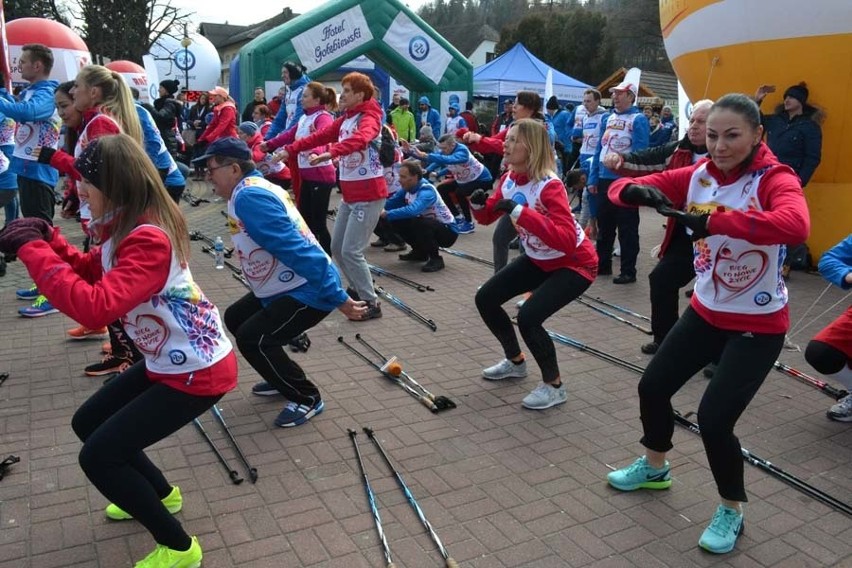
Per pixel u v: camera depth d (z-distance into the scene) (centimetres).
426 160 978
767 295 289
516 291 461
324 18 1606
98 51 3459
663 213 271
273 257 380
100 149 245
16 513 318
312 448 387
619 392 477
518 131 419
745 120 271
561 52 3972
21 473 351
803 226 250
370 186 588
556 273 434
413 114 1797
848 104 737
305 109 741
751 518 332
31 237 234
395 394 464
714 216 258
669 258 510
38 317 596
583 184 920
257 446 388
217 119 1076
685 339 313
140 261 240
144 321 258
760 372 292
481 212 465
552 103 1677
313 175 744
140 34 3478
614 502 342
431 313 649
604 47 3947
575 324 629
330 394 460
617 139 740
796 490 359
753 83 791
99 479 253
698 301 309
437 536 310
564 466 376
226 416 424
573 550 304
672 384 317
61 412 420
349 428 412
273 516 322
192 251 869
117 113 453
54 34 1447
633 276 775
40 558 288
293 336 399
